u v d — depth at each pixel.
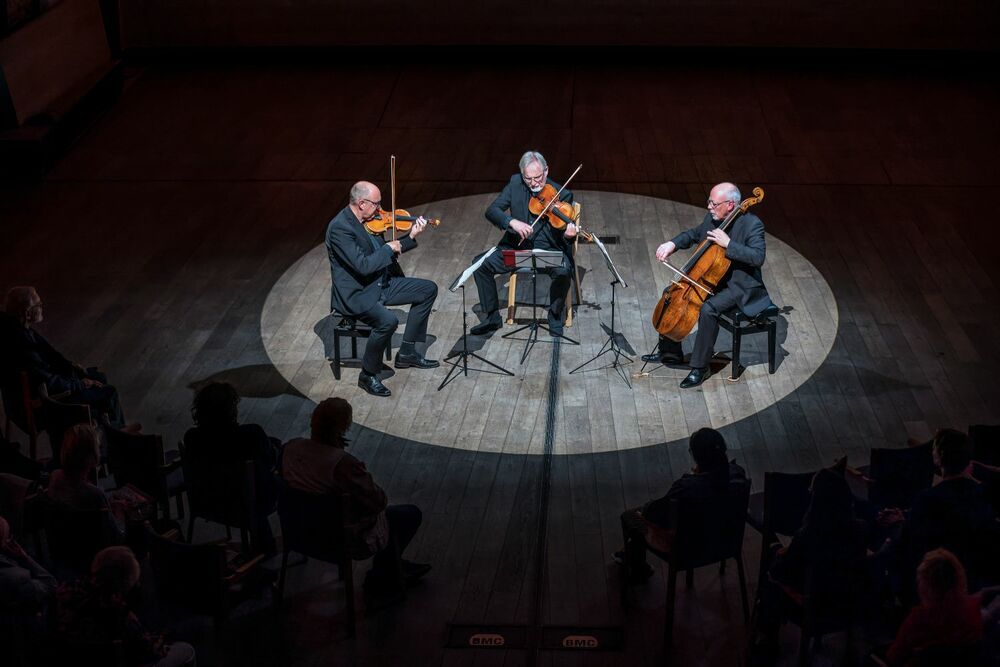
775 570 4.60
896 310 7.90
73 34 11.74
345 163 10.55
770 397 6.92
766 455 6.36
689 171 10.32
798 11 12.66
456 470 6.27
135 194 9.98
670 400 6.91
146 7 13.01
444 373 7.24
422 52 12.98
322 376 7.25
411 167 10.47
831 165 10.35
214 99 12.05
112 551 4.05
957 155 10.49
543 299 8.17
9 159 10.23
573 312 7.94
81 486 4.79
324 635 5.00
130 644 4.12
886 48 12.68
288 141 11.03
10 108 10.28
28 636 4.40
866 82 12.23
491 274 7.54
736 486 4.82
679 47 12.84
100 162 10.62
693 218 9.40
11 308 6.13
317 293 8.31
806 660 4.61
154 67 12.87
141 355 7.51
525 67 12.80
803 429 6.60
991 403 6.82
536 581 5.34
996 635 4.25
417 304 7.15
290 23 13.04
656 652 4.88
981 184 9.90
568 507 5.93
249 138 11.12
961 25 12.53
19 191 10.06
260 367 7.36
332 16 13.05
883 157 10.48
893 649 4.07
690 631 5.00
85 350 7.57
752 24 12.77
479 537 5.69
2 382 6.14
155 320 7.95
